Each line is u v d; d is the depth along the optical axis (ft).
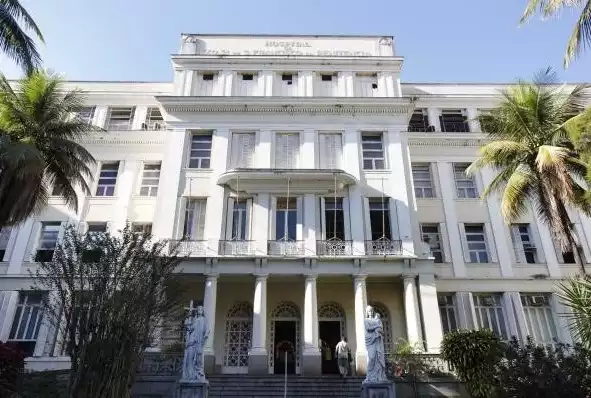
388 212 70.08
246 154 73.82
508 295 73.10
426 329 61.72
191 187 70.44
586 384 43.57
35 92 59.52
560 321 71.00
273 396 51.70
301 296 68.49
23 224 72.64
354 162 72.38
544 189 54.29
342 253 65.62
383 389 41.73
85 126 64.03
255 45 83.30
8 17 44.27
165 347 54.49
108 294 35.78
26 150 49.19
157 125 82.99
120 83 86.12
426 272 65.16
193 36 83.30
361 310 61.46
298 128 75.00
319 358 58.70
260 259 63.62
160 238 65.72
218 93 78.13
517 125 57.93
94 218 74.84
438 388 52.95
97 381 32.68
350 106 75.77
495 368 50.03
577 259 49.93
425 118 86.89
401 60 80.53
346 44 83.87
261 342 59.67
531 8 44.62
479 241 77.71
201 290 68.08
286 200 69.77
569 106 57.31
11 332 67.15
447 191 80.23
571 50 42.93
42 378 50.24
